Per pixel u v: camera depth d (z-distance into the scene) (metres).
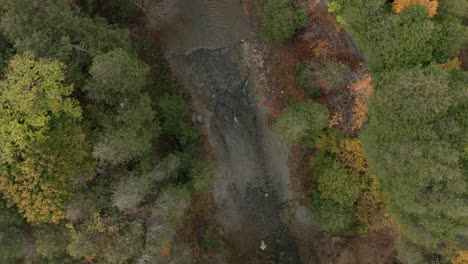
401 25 17.22
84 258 18.58
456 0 17.09
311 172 23.92
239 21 23.91
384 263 23.34
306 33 21.75
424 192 17.02
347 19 18.44
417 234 18.08
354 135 20.95
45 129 16.61
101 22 20.23
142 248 18.88
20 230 18.00
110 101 18.05
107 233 18.05
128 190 17.36
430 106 16.34
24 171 16.09
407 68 17.30
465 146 16.39
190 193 21.97
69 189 16.95
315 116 20.34
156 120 21.02
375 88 18.25
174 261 21.92
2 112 16.30
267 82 23.91
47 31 17.19
